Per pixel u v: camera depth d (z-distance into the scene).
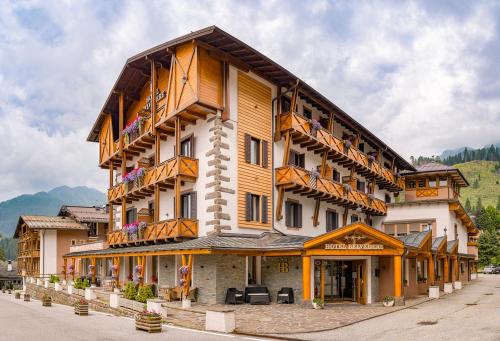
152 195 26.83
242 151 22.66
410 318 15.74
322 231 28.11
